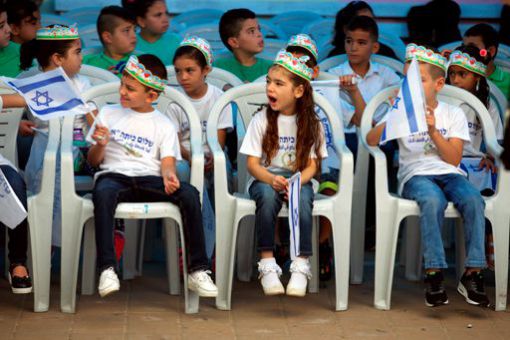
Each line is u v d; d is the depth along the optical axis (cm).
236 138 557
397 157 588
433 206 459
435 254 456
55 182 494
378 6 764
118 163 470
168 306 474
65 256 456
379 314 470
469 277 468
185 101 488
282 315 464
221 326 445
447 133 496
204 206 481
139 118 475
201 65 521
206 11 746
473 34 619
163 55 672
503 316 470
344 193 467
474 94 540
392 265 471
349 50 580
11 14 620
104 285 431
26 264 473
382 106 581
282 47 661
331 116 490
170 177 451
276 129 474
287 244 532
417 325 454
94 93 496
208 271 452
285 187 455
